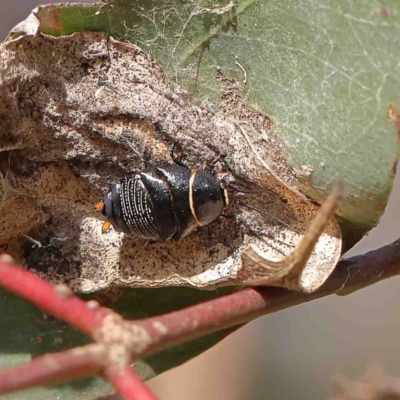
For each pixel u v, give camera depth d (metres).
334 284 0.10
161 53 0.10
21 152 0.10
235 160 0.10
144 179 0.10
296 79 0.10
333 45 0.09
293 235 0.10
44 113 0.10
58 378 0.08
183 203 0.10
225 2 0.10
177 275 0.10
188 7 0.10
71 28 0.10
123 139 0.10
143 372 0.10
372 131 0.09
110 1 0.10
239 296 0.09
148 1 0.10
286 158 0.10
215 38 0.10
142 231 0.10
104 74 0.10
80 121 0.10
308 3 0.10
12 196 0.10
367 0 0.09
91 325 0.08
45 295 0.08
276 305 0.09
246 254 0.09
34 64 0.10
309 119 0.10
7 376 0.08
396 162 0.09
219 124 0.10
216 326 0.09
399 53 0.09
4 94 0.10
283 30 0.10
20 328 0.10
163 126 0.10
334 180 0.10
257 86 0.10
